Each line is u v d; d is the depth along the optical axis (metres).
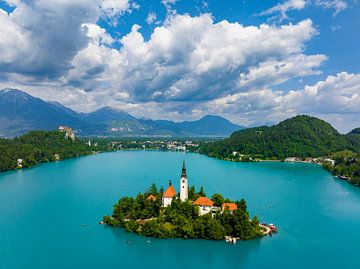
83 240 159.38
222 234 158.62
